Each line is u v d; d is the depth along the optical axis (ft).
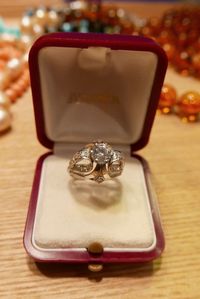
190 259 0.34
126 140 0.41
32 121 0.54
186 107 0.54
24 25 0.76
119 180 0.38
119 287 0.31
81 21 0.78
